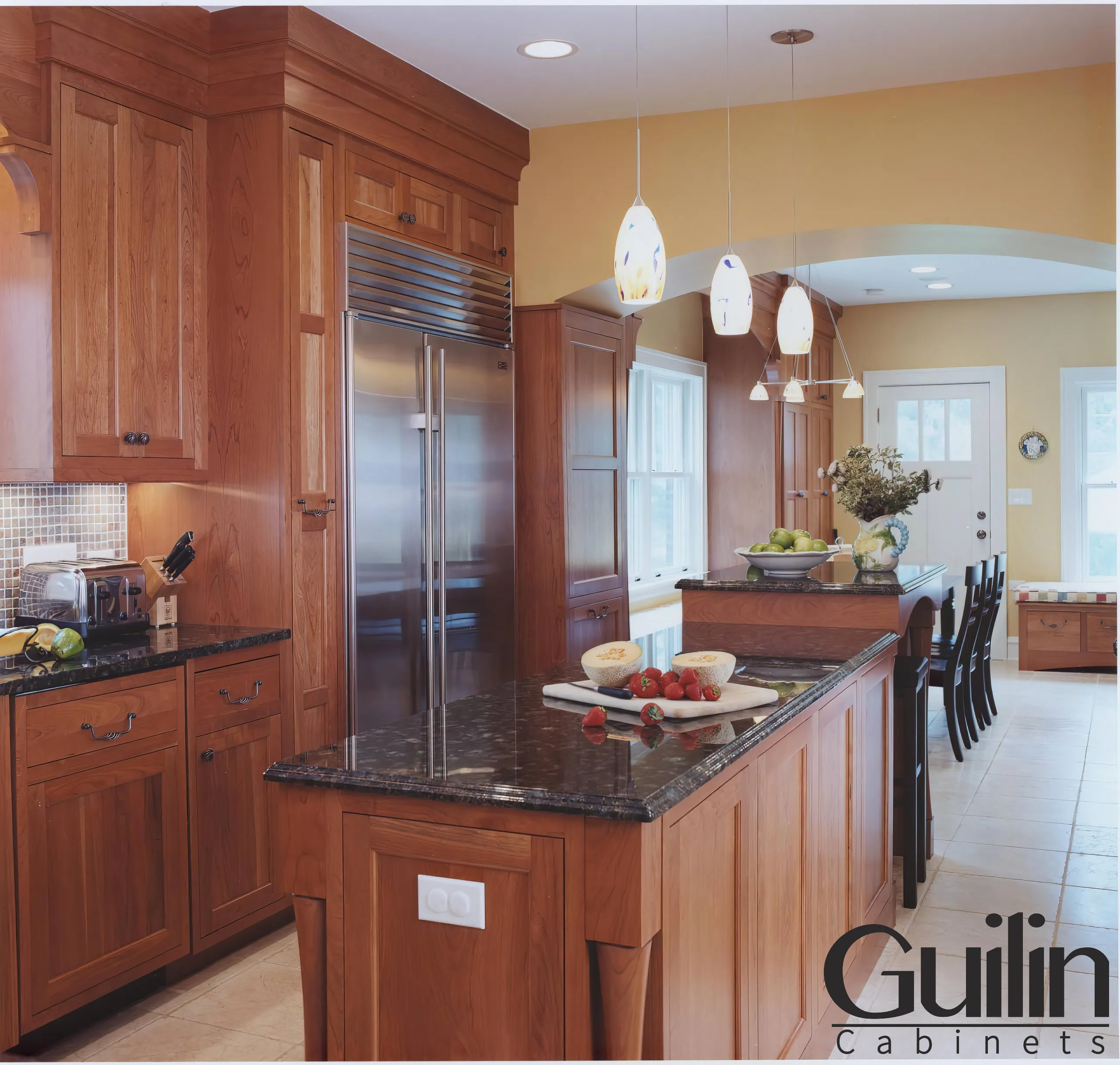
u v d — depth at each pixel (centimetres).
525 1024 169
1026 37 361
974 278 759
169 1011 292
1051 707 667
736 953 202
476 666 426
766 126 430
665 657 296
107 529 359
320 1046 186
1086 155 391
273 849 340
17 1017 258
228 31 337
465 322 428
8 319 299
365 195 377
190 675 307
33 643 282
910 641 418
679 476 730
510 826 168
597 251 455
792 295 328
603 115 445
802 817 245
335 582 361
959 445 862
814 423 831
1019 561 849
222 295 347
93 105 306
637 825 159
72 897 272
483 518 431
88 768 276
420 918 176
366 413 368
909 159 412
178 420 339
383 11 337
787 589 360
